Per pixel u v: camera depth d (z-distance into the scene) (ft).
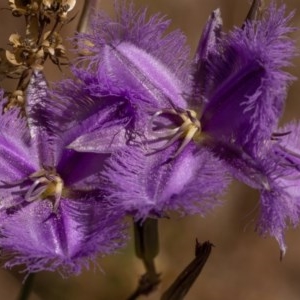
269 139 1.30
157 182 1.31
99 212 1.32
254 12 1.33
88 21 1.37
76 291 1.78
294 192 1.32
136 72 1.33
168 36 1.34
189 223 1.86
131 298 1.46
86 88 1.31
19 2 1.35
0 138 1.33
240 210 1.90
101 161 1.33
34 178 1.33
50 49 1.35
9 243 1.30
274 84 1.29
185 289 1.39
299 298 1.95
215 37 1.34
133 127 1.31
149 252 1.43
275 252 1.93
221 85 1.34
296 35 1.74
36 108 1.33
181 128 1.32
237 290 1.92
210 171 1.31
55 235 1.32
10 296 1.79
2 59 1.36
